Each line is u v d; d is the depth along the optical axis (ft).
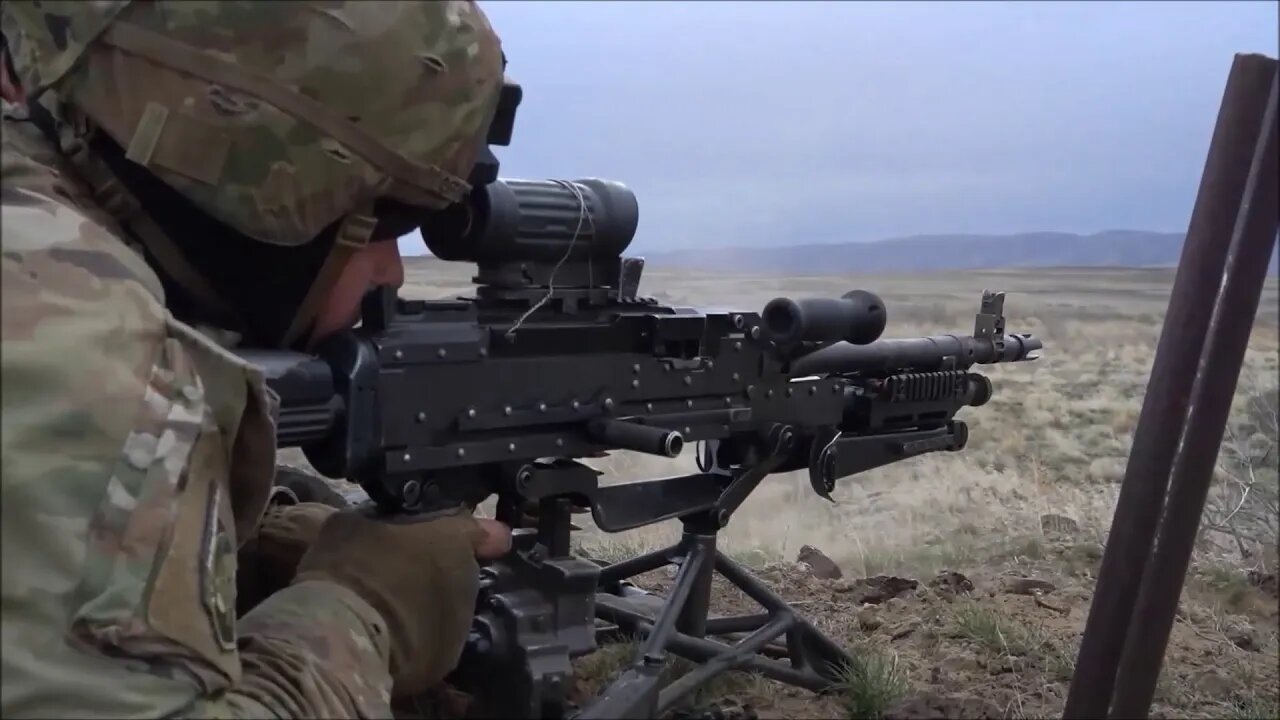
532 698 9.68
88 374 6.25
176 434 6.55
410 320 9.14
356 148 7.74
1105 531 21.72
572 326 10.07
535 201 9.69
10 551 5.97
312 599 8.32
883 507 37.73
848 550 25.36
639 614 12.84
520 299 9.83
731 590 16.53
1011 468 44.19
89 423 6.22
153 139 7.41
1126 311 176.86
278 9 7.36
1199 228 8.66
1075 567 19.10
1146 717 9.29
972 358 13.91
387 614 8.87
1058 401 71.82
